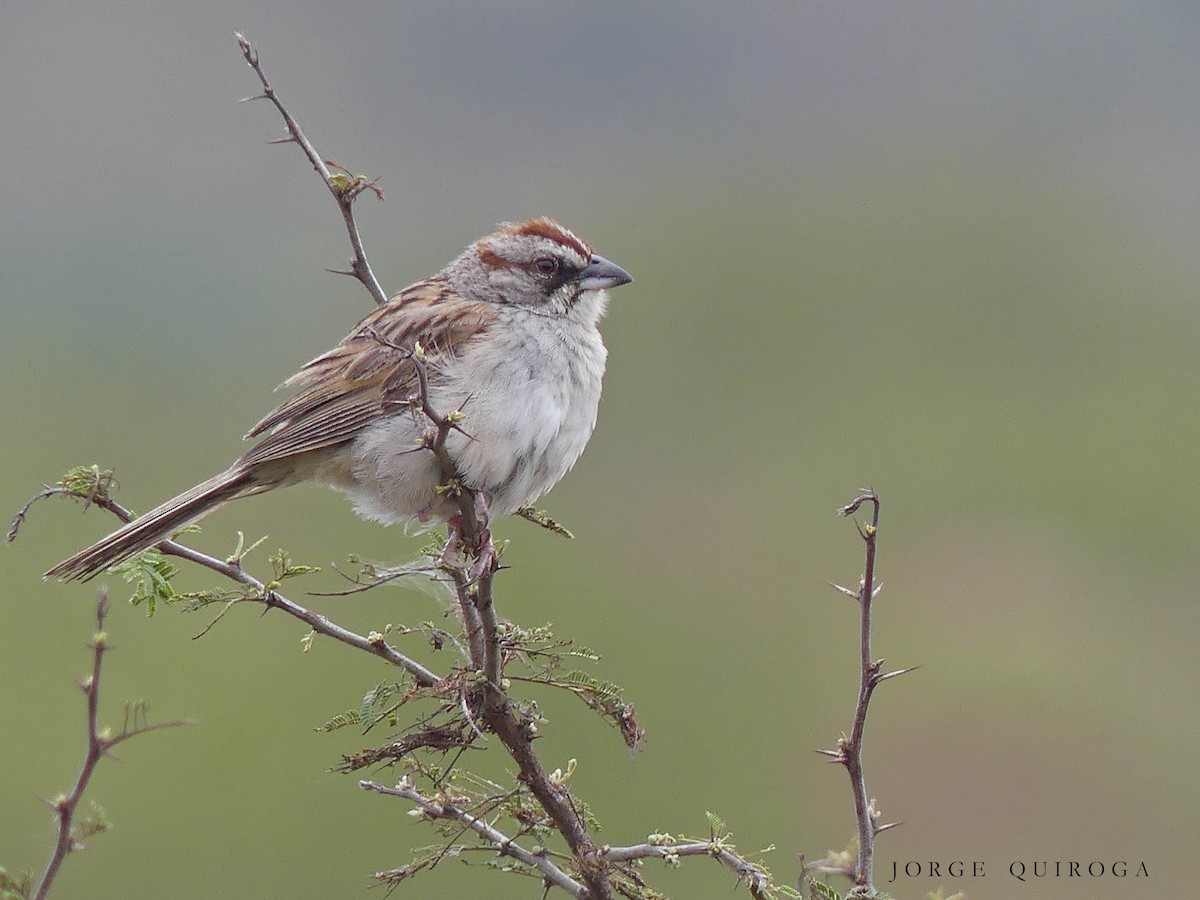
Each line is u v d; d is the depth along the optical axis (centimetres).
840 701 1288
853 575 1470
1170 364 1833
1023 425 1706
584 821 678
